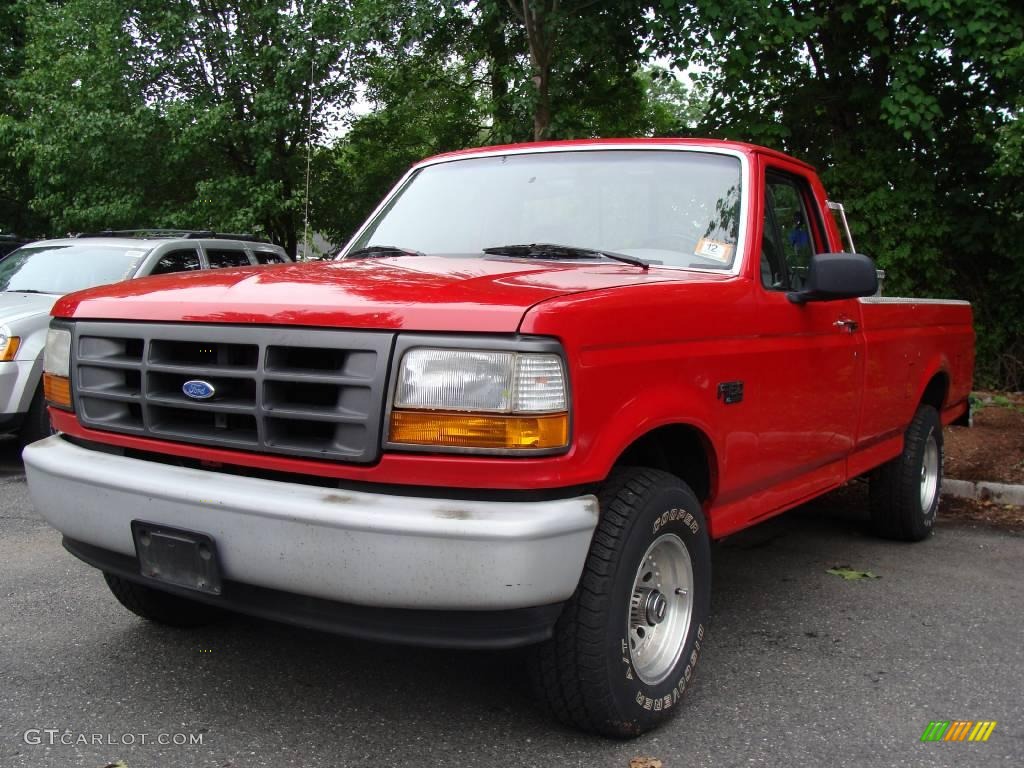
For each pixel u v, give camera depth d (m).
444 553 2.50
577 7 10.64
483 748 3.01
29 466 3.29
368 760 2.92
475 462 2.58
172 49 15.16
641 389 2.96
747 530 6.02
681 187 4.01
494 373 2.57
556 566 2.59
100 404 3.21
